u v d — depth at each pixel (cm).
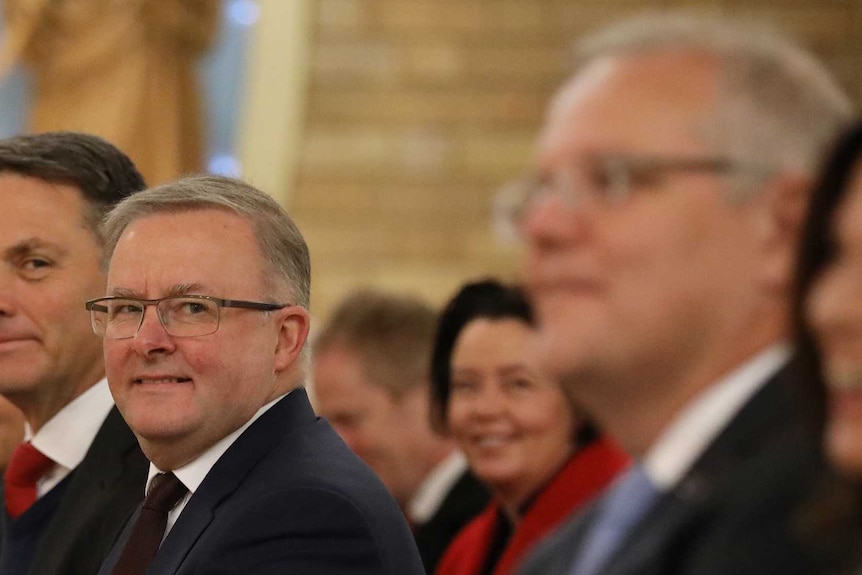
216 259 511
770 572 261
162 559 491
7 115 2012
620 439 309
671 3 2120
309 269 548
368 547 479
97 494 588
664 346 288
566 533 359
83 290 610
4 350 604
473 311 692
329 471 496
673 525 286
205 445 509
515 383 670
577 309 289
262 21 2130
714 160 285
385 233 2112
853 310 256
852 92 2086
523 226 295
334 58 2152
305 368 540
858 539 258
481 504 831
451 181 2125
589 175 290
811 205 274
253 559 472
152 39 2034
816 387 269
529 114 2134
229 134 2119
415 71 2147
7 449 683
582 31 2134
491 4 2153
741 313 288
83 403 618
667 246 285
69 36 2017
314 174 2127
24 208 606
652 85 290
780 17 2108
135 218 529
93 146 627
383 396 840
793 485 268
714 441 291
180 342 502
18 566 611
